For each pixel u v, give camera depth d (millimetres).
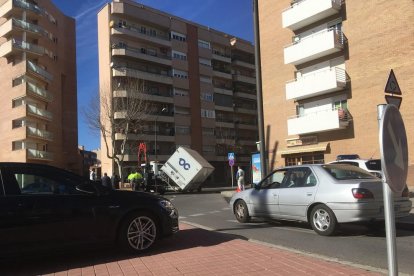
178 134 66188
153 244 7438
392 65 24594
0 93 53625
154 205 7461
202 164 33000
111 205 7102
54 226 6656
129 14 62188
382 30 25219
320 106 28875
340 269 5879
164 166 34000
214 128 71938
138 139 60125
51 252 6641
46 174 6957
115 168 57875
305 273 5688
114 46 60781
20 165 6875
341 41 27375
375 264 6629
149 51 65062
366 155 25891
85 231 6867
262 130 16672
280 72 31859
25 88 49438
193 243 8062
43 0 56062
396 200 9109
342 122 26500
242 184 26859
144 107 54781
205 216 14539
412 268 6332
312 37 28312
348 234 9453
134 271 6074
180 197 27531
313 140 29016
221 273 5785
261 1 33781
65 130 61875
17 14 53094
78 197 6965
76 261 6953
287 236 9359
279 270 5863
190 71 69375
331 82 26891
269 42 32875
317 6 28172
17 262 7016
